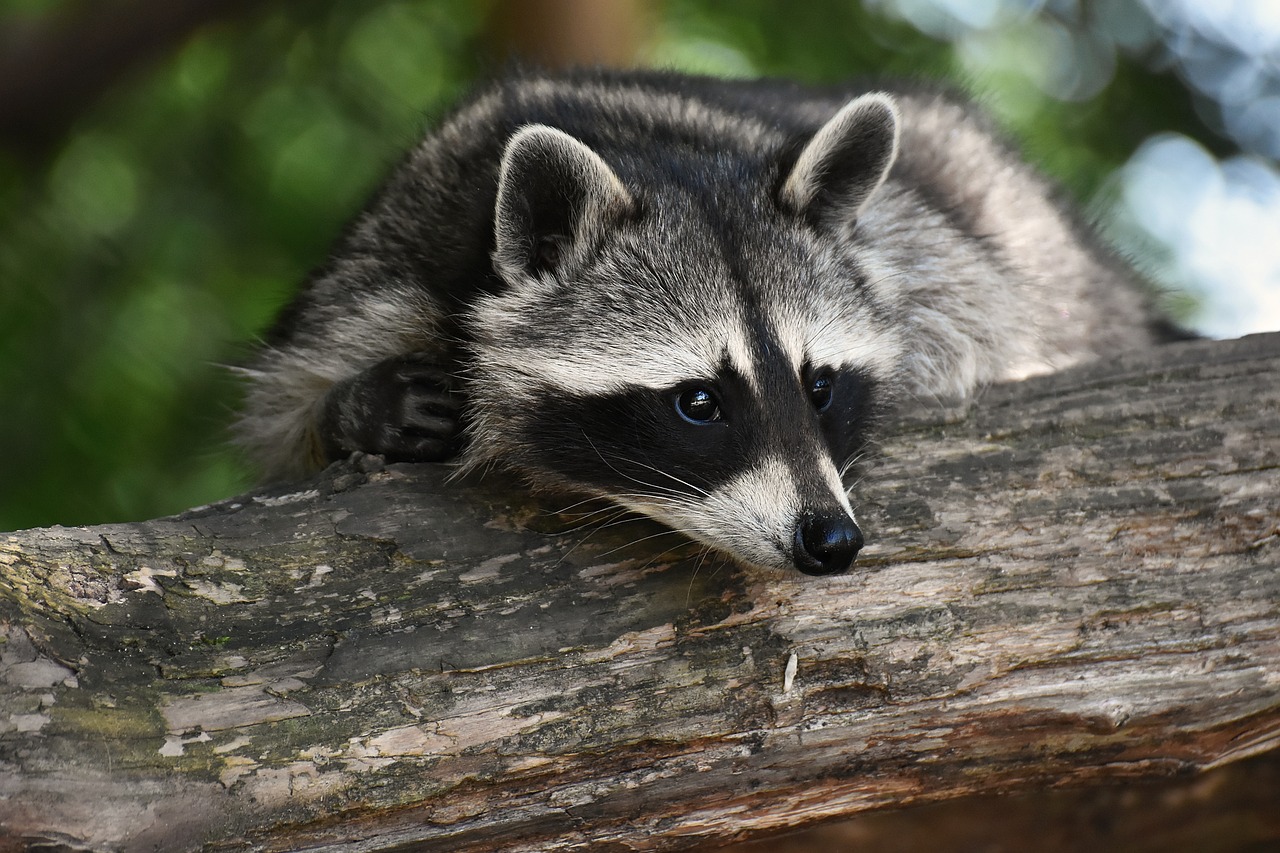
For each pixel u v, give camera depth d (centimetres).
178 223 1504
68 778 593
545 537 746
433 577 715
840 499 720
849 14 1681
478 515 753
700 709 690
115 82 1479
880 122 812
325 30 1598
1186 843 969
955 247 984
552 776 673
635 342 775
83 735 606
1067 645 728
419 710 661
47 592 644
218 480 1454
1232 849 970
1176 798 951
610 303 790
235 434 1065
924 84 1238
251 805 623
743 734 694
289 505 741
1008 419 832
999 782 750
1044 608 736
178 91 1655
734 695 696
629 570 732
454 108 1027
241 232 1535
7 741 591
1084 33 1717
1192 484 781
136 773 610
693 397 759
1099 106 1702
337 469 781
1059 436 816
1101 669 728
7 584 634
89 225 1549
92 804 594
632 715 683
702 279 778
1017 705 720
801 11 1670
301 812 632
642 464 762
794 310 779
